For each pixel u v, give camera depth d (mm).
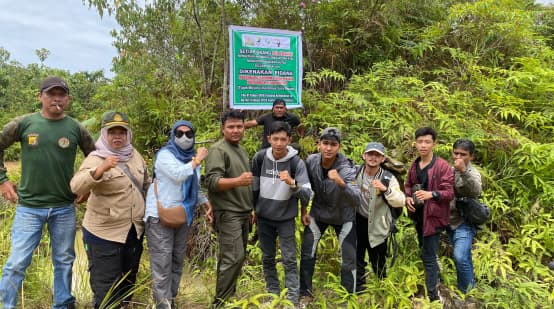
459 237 3254
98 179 2633
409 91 5402
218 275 3049
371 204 3172
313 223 3191
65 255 3006
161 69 6133
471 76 5715
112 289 2902
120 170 2854
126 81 5820
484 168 4488
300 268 3250
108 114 2840
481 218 3162
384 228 3201
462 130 4707
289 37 4699
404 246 3828
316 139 4996
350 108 5254
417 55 6316
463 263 3205
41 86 2826
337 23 6059
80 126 3043
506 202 4344
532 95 5574
